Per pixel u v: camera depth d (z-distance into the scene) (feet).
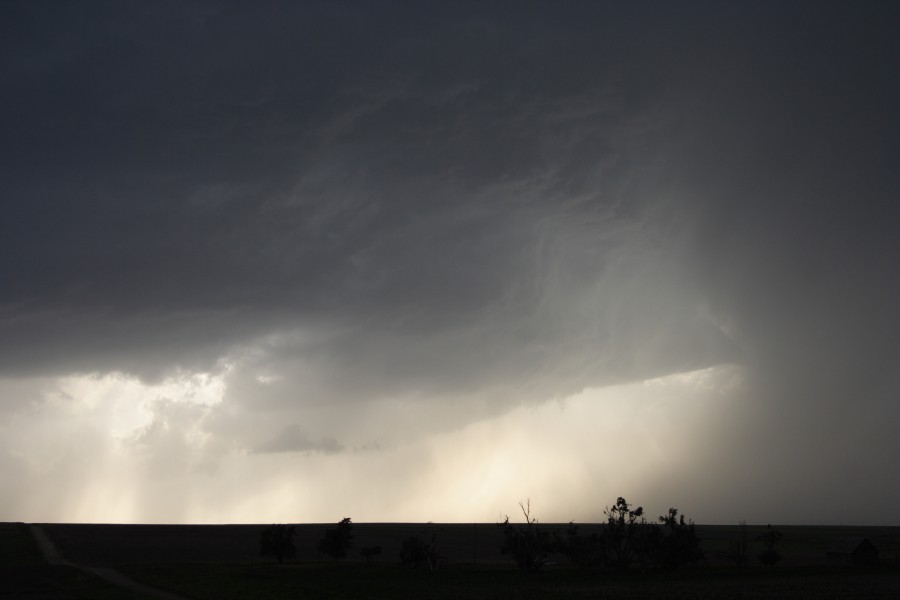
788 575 345.72
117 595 274.77
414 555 409.49
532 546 382.63
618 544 404.77
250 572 364.58
